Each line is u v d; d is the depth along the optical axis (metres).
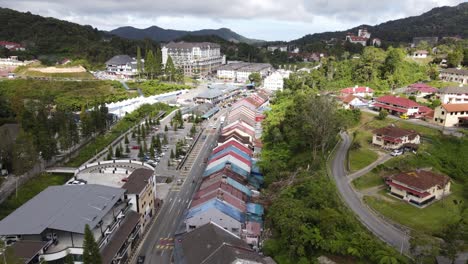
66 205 72.19
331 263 66.81
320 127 106.62
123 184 91.81
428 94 159.75
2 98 170.88
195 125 173.38
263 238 79.06
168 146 145.25
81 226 65.56
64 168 113.31
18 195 96.31
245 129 141.62
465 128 121.19
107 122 164.50
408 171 91.50
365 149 112.75
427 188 82.38
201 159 132.88
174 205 99.31
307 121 109.31
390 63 188.25
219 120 184.25
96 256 56.47
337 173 99.56
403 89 177.00
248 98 196.88
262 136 141.25
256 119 166.88
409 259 64.94
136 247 80.19
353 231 72.00
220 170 105.69
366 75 193.00
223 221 81.44
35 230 63.22
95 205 73.25
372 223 76.69
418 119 133.38
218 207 82.62
